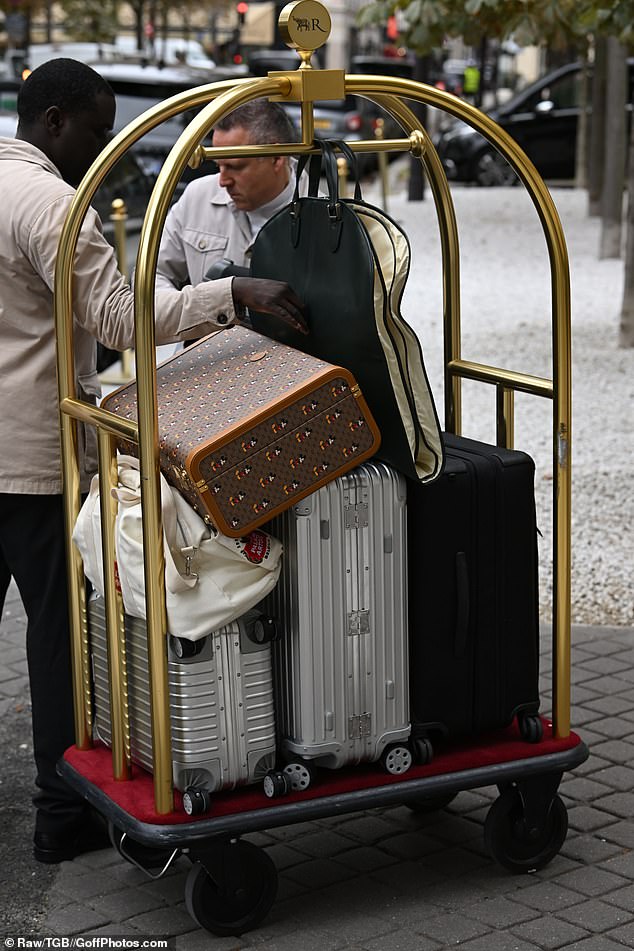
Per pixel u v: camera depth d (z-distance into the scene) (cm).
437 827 415
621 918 359
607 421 875
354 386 333
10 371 373
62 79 379
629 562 647
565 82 2298
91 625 379
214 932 351
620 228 1496
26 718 504
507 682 370
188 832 332
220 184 467
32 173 366
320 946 348
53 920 364
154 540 324
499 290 1341
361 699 350
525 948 346
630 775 443
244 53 4019
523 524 365
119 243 973
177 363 374
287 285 350
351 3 4556
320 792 347
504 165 2273
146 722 353
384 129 2469
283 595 345
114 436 346
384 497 344
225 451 323
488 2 802
